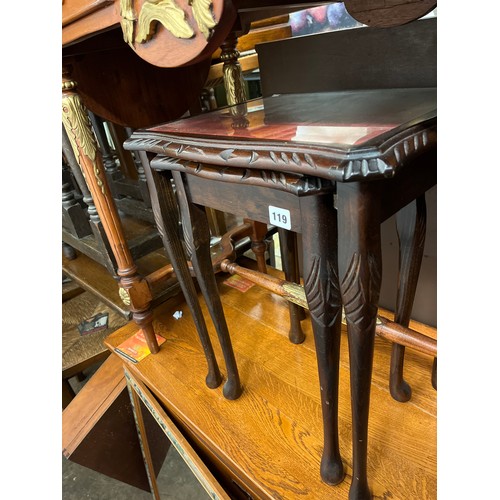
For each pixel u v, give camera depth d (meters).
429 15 0.68
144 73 0.86
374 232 0.36
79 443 0.92
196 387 0.79
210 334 0.93
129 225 1.21
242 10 0.58
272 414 0.71
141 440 0.98
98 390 0.99
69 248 1.24
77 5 0.50
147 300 0.84
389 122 0.39
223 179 0.43
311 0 0.54
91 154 0.71
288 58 0.76
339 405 0.70
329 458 0.56
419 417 0.65
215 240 1.15
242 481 0.67
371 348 0.41
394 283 0.87
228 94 0.93
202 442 0.73
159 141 0.51
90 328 1.25
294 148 0.36
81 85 0.77
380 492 0.56
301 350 0.84
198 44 0.39
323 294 0.41
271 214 0.44
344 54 0.67
